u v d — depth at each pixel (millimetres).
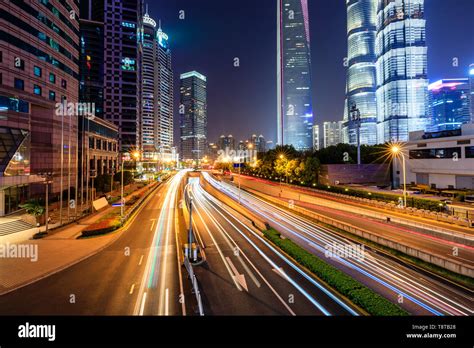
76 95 59281
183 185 89312
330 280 17250
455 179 51438
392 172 67188
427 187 53750
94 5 119625
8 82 41250
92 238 28734
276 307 14945
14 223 31953
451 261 18891
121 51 121812
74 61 58562
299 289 17047
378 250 24281
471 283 17141
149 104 178375
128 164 122688
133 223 36594
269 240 27953
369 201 44531
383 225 32219
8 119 39969
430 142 56156
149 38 182250
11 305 15445
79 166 64938
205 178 113062
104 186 61562
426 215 34344
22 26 43812
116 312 14664
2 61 40344
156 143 184375
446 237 26938
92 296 16422
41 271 20125
